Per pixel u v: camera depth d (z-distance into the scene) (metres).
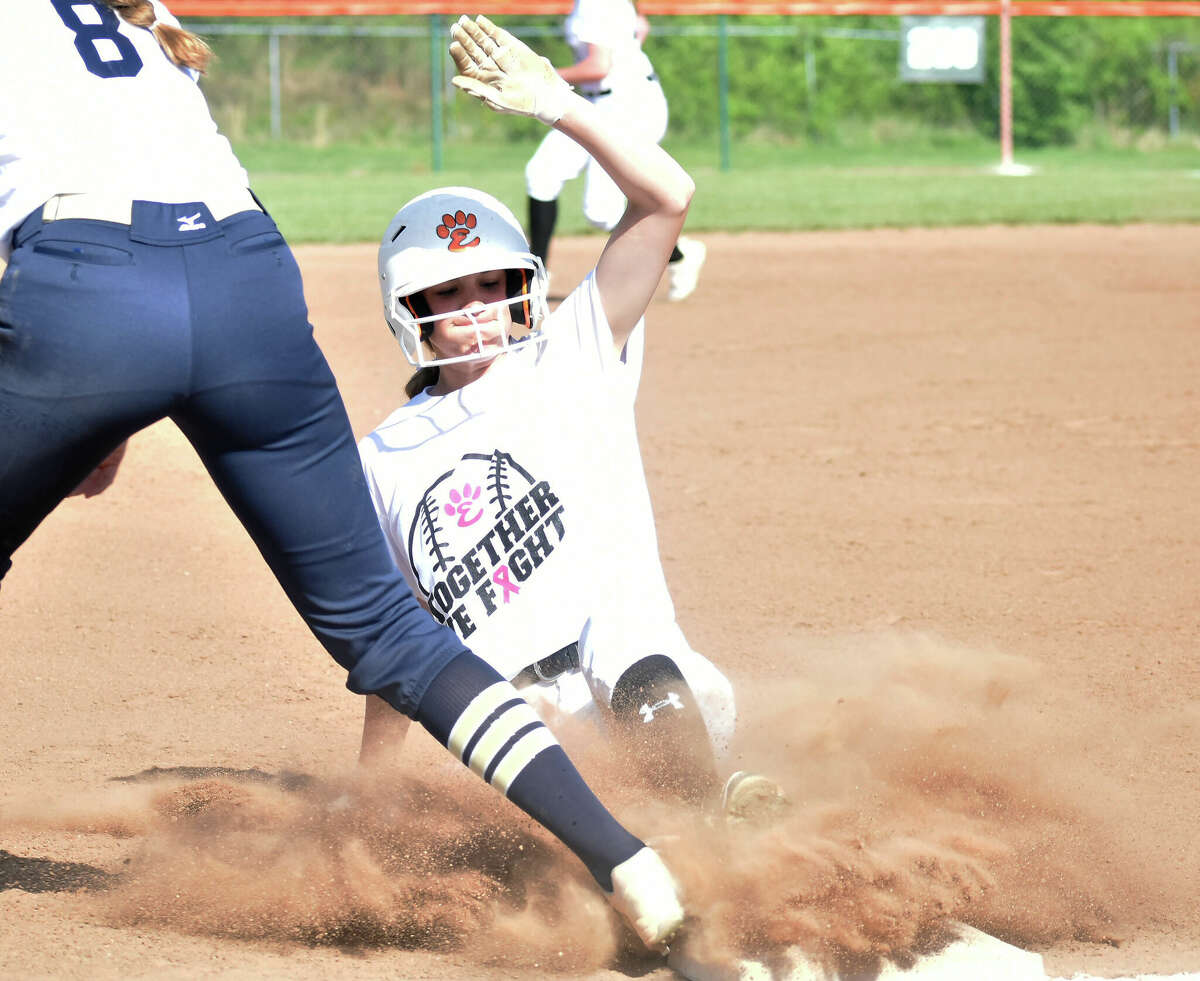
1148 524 18.11
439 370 10.26
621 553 9.74
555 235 46.12
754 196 59.12
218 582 16.34
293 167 77.31
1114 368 27.06
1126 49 100.56
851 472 20.69
